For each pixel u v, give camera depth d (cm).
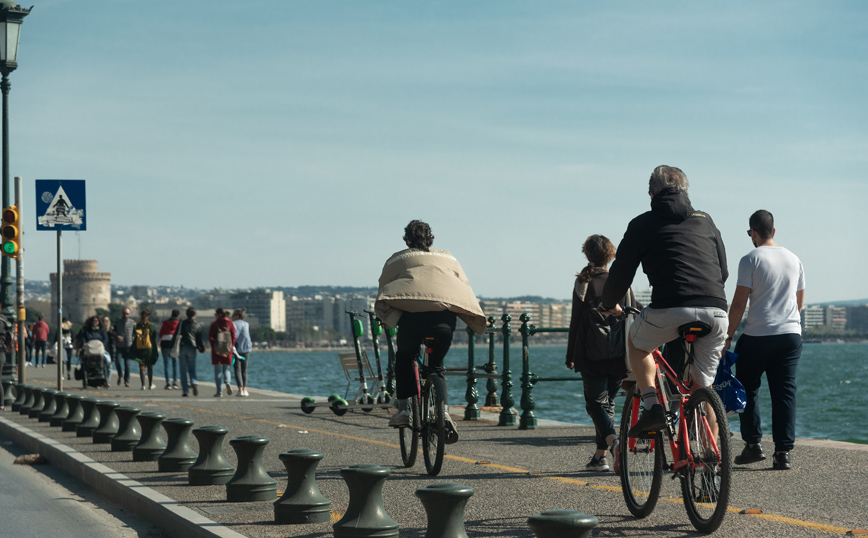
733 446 1068
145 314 2652
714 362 667
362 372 1720
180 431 980
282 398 2250
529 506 725
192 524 684
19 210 2186
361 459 1030
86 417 1347
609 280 686
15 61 2159
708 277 648
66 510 862
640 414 664
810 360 14800
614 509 709
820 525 620
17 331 2234
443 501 577
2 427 1574
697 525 618
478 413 1521
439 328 900
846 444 1062
